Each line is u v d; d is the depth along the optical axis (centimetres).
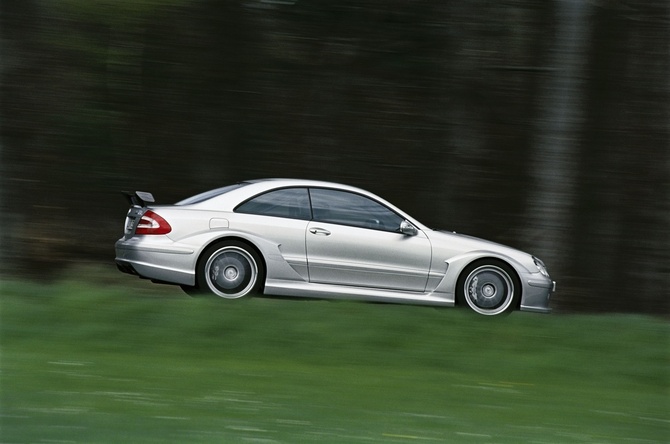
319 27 4053
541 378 2003
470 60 3953
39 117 4041
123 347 2048
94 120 4056
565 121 3344
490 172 4000
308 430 1370
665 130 3722
